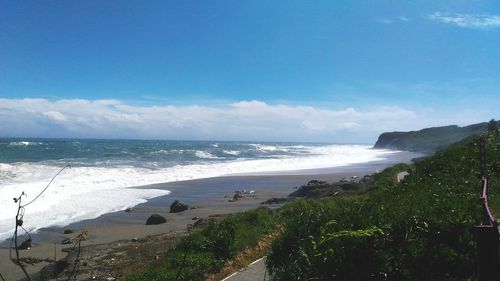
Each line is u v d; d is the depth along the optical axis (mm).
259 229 13398
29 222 18766
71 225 18828
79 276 11117
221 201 25984
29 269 12508
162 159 54938
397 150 121250
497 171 13398
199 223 18609
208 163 52781
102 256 13242
